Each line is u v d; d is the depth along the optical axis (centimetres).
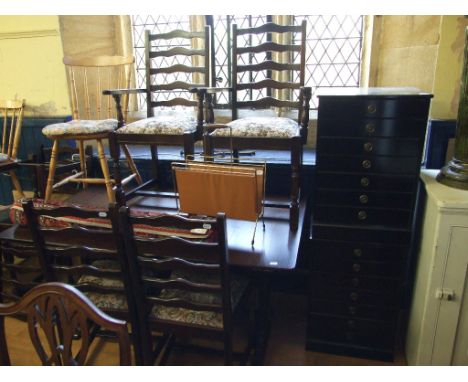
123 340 85
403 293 188
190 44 260
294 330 189
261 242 155
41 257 138
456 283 138
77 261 221
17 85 271
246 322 196
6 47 263
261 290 161
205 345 181
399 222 149
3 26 258
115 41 277
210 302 142
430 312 144
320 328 170
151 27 273
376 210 150
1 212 263
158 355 165
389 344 164
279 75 251
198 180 148
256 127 168
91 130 196
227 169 147
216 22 258
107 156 245
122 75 273
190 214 158
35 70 263
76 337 174
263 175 146
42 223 166
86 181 212
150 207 194
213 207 151
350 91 151
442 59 186
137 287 130
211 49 253
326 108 141
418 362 151
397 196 146
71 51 259
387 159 143
